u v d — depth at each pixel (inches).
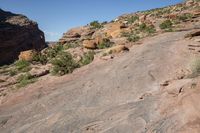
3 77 903.7
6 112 568.4
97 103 501.0
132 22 1809.8
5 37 2783.0
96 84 614.2
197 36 845.2
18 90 725.3
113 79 618.8
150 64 665.0
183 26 1219.2
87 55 959.6
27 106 570.9
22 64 1069.1
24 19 3486.7
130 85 557.0
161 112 374.6
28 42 3184.1
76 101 533.0
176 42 834.2
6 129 477.1
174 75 543.2
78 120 435.8
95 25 1841.8
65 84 680.4
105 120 411.2
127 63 722.8
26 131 443.5
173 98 398.0
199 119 312.0
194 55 645.3
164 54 725.3
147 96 472.1
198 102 340.8
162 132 319.3
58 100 564.7
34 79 806.5
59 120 454.6
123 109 433.1
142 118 377.1
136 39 1087.6
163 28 1268.5
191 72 513.7
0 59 2687.0
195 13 1528.1
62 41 1625.2
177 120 332.8
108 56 841.5
